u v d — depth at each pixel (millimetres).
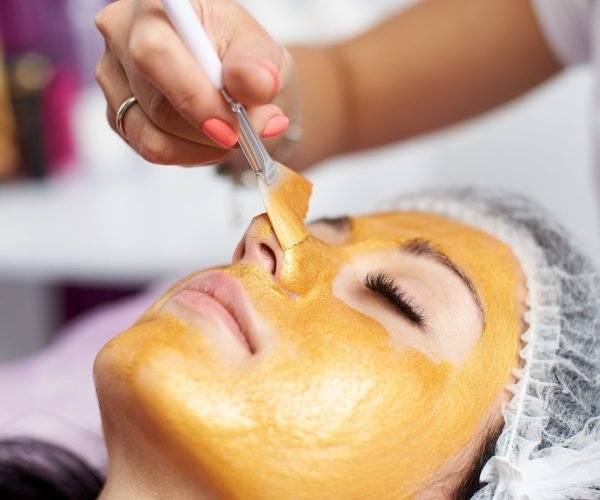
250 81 523
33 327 1690
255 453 555
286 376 568
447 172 1520
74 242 1401
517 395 667
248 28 575
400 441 595
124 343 575
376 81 1072
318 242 672
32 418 995
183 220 1482
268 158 609
